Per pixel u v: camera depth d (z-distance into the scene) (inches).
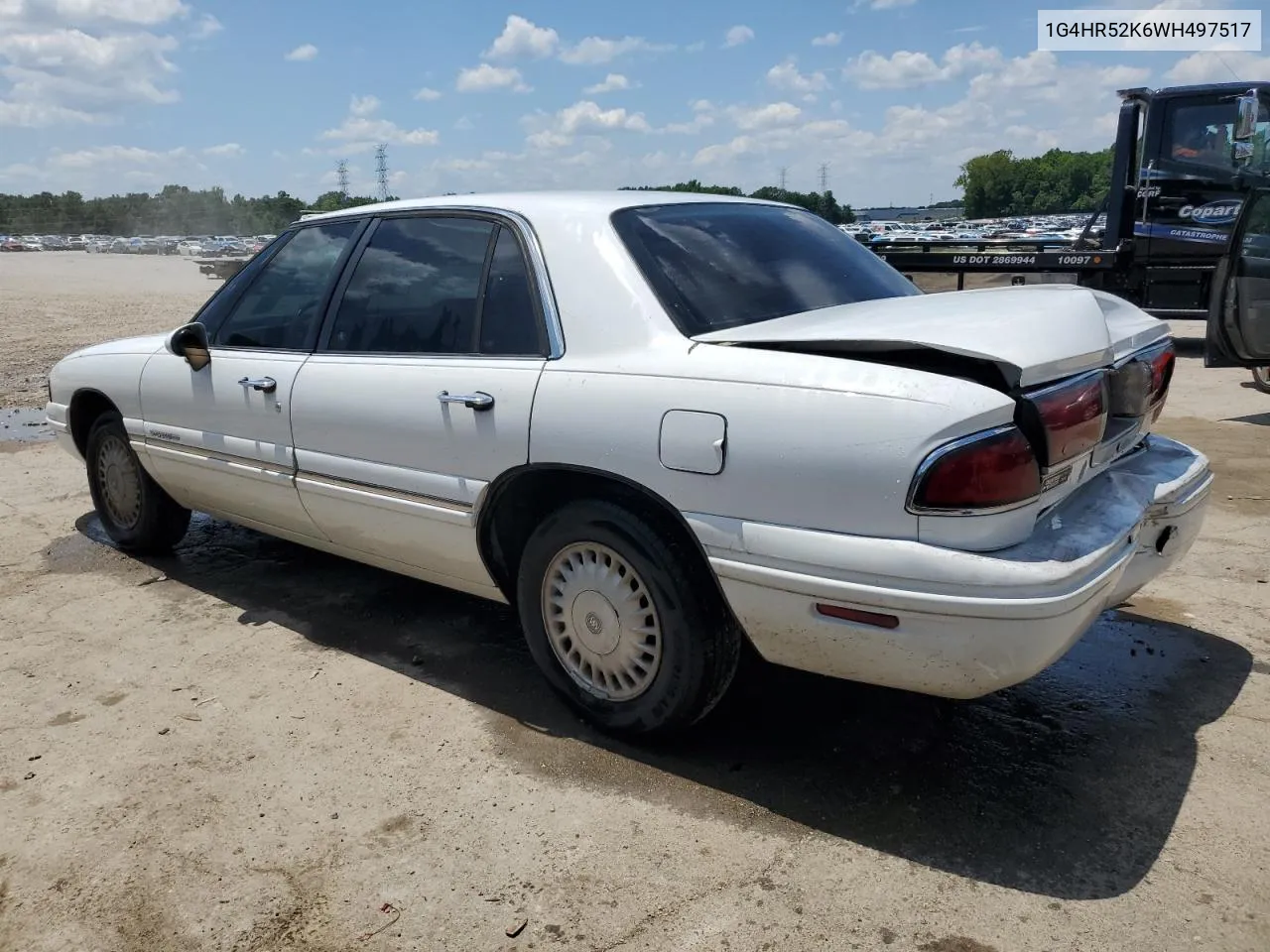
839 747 122.6
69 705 137.9
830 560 97.5
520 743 125.4
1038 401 97.7
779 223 144.7
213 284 1209.4
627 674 121.3
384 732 128.9
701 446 105.1
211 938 93.0
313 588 180.5
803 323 112.7
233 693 140.3
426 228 142.3
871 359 101.9
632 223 125.2
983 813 108.3
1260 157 416.8
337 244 155.1
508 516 131.0
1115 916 91.8
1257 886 95.3
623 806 111.2
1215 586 170.4
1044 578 92.5
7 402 385.1
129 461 193.6
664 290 117.6
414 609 169.9
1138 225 443.2
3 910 97.3
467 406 125.8
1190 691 134.3
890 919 92.4
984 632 93.0
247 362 159.6
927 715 129.9
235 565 193.9
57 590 182.4
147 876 101.8
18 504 242.4
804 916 93.2
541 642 129.5
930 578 93.3
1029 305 111.1
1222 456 257.0
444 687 140.9
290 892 98.8
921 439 93.2
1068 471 106.1
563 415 116.6
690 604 112.0
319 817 110.7
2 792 117.0
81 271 1619.1
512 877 100.1
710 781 115.6
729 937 90.9
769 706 133.4
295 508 155.9
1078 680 138.2
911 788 113.3
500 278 130.0
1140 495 115.2
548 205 130.0
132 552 201.3
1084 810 108.3
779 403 100.9
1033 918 91.9
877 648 98.4
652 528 112.7
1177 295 444.1
